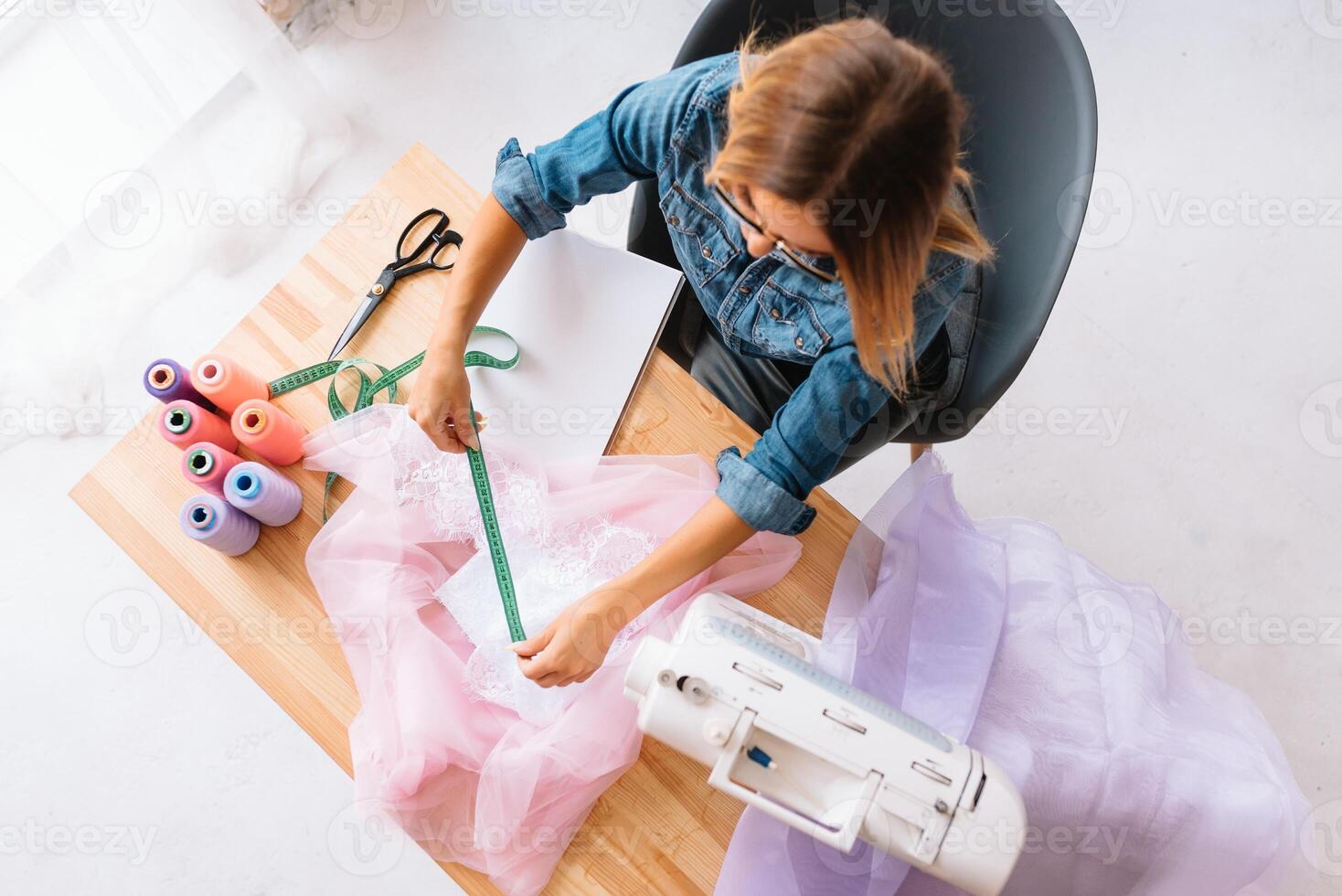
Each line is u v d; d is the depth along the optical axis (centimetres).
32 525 188
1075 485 189
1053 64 105
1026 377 195
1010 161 112
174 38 190
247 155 201
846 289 77
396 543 105
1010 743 99
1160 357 195
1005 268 113
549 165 103
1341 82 208
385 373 109
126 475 108
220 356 102
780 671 80
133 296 195
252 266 202
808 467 97
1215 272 199
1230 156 205
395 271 113
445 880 174
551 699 99
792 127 68
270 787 176
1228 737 110
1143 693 108
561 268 112
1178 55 210
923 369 111
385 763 98
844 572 105
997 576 108
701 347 137
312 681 103
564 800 98
